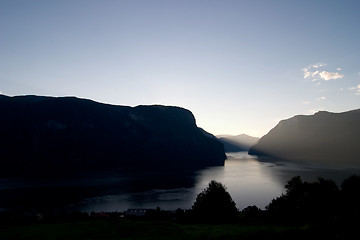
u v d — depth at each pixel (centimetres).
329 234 2786
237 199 13500
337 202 4041
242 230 3164
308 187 4584
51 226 3716
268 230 2959
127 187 18150
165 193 15800
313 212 4138
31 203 13262
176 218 6259
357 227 2798
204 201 5103
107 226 3622
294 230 2914
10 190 16975
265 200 13238
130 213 8550
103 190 17000
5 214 7756
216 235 2980
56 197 14750
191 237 2991
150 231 3344
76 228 3575
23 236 3228
